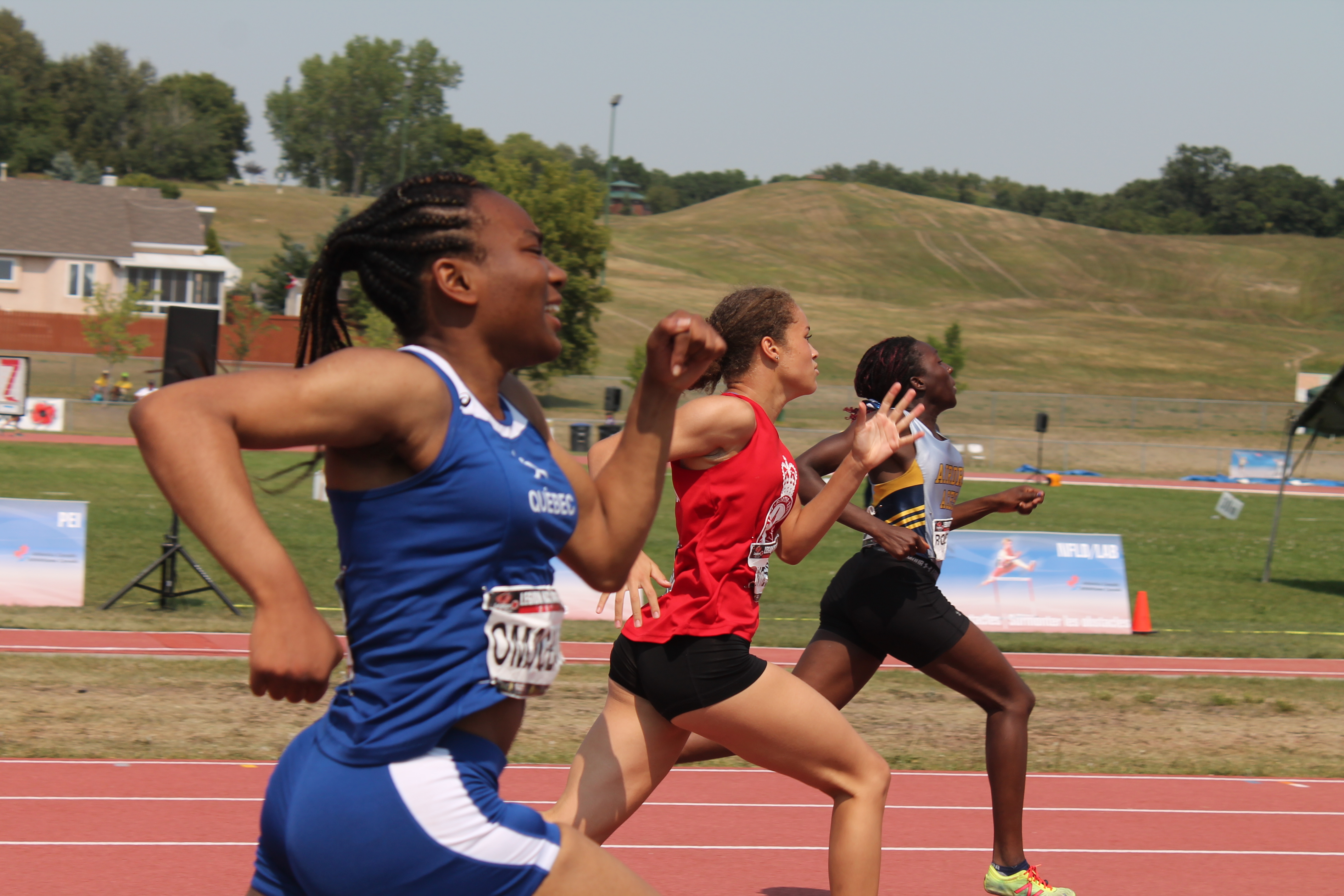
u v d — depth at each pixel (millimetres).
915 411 4672
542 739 9414
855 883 4234
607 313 99188
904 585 5586
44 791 7621
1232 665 15102
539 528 2543
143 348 53594
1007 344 104000
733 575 4258
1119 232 190750
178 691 10656
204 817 7215
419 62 195250
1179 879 6730
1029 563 17734
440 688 2453
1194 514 36469
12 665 11461
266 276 81875
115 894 5902
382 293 2574
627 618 4590
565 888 2615
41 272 69562
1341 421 23016
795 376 4637
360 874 2463
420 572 2426
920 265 158875
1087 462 54750
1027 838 7461
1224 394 92375
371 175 196375
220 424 2193
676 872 6457
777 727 4191
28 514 15500
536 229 2607
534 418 2789
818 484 5641
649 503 2900
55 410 42906
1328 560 27219
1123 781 9062
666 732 4406
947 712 11312
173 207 77062
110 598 16141
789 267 151500
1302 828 7871
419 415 2377
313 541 21594
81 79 189375
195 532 2164
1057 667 14570
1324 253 166250
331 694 10836
